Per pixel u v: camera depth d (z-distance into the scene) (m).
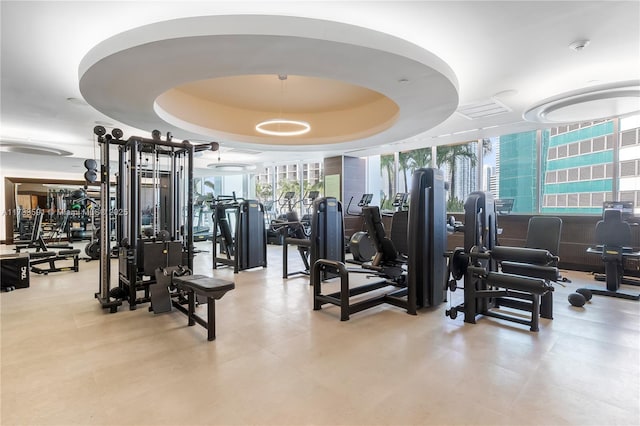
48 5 2.84
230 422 1.92
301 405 2.08
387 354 2.78
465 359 2.68
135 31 2.97
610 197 6.25
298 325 3.47
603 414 1.97
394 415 1.98
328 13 3.09
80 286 5.18
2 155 9.20
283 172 13.18
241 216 6.34
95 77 3.65
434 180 3.94
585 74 4.27
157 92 4.11
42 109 5.55
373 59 3.33
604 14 2.96
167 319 3.67
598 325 3.42
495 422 1.91
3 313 3.87
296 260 7.77
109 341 3.07
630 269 5.33
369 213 4.15
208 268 6.75
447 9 2.97
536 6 2.87
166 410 2.03
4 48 3.54
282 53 3.19
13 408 2.06
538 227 4.41
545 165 7.24
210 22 2.80
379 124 6.45
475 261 3.56
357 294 4.43
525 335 3.17
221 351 2.85
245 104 6.64
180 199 4.87
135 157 3.97
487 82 4.55
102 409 2.05
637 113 5.63
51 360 2.69
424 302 3.92
